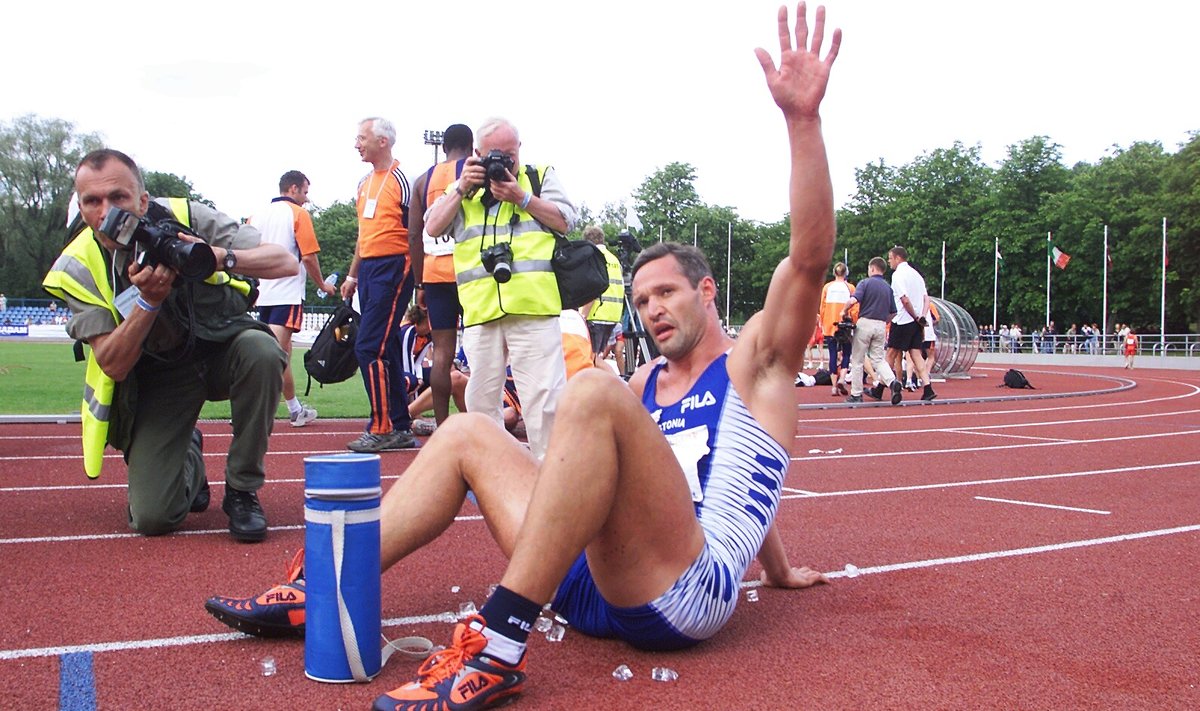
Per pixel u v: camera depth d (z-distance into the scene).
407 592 3.41
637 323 11.47
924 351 17.86
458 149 6.43
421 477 2.79
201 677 2.52
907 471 6.79
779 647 2.84
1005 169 63.16
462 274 5.40
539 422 5.42
